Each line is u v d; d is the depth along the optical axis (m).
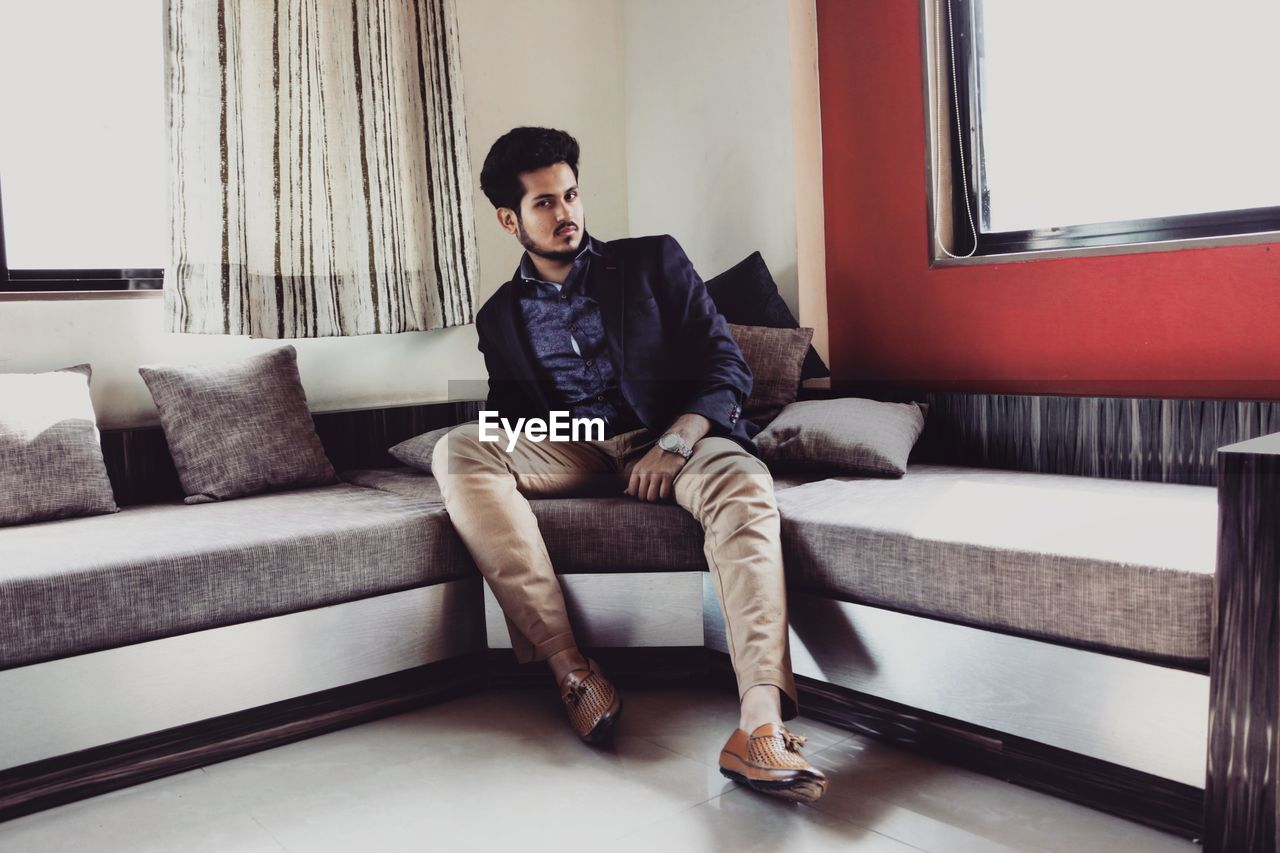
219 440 2.58
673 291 2.45
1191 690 1.50
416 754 1.99
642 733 2.05
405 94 3.04
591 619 2.27
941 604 1.81
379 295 2.99
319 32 2.85
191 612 1.92
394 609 2.19
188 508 2.44
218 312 2.68
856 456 2.41
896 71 2.94
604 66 3.62
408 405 3.10
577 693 2.03
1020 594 1.69
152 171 2.78
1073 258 2.58
